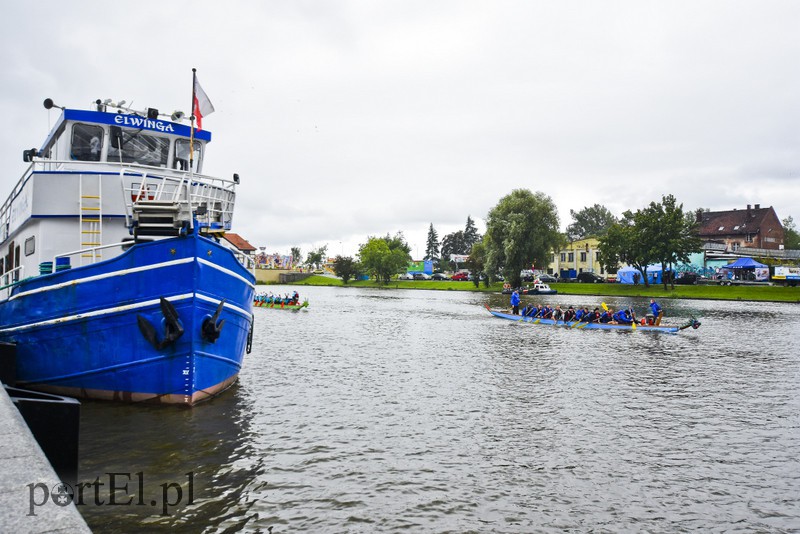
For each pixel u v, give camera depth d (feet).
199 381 45.21
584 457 37.50
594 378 64.69
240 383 59.67
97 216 50.72
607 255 279.69
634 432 43.29
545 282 304.71
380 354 83.41
